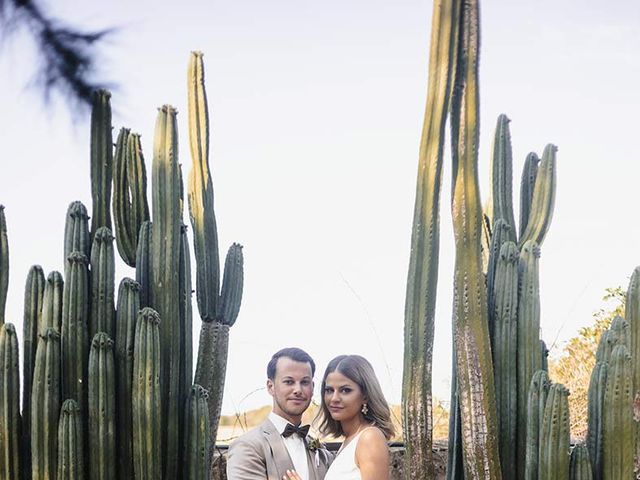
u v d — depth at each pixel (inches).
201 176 224.5
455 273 204.1
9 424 193.9
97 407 192.4
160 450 194.9
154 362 194.7
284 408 188.5
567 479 190.5
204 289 220.2
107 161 214.1
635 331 198.8
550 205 215.9
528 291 205.5
